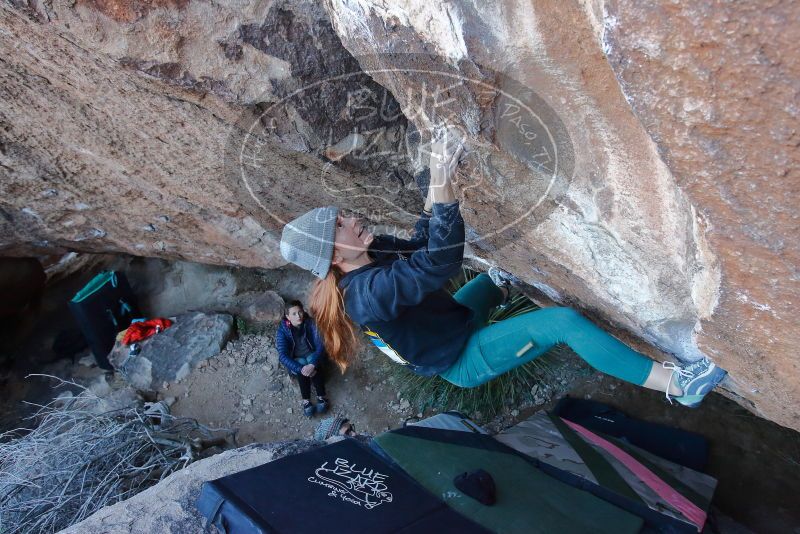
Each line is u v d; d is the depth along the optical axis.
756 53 0.68
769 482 3.13
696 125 0.80
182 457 3.66
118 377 4.77
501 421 3.89
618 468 2.79
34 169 3.10
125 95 1.97
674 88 0.78
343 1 1.21
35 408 4.68
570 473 2.69
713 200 0.88
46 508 3.35
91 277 5.45
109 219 3.77
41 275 5.15
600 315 2.04
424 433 2.79
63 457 3.54
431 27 1.11
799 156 0.74
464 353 1.97
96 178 3.13
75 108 2.29
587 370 3.93
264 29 1.45
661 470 2.96
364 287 1.65
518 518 2.32
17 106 2.43
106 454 3.56
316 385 4.25
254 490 2.18
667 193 1.17
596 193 1.35
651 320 1.67
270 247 3.94
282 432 4.23
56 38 1.68
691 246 1.17
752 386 1.38
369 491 2.33
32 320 5.28
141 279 5.36
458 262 1.56
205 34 1.46
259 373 4.57
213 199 2.96
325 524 2.09
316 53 1.49
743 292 1.02
